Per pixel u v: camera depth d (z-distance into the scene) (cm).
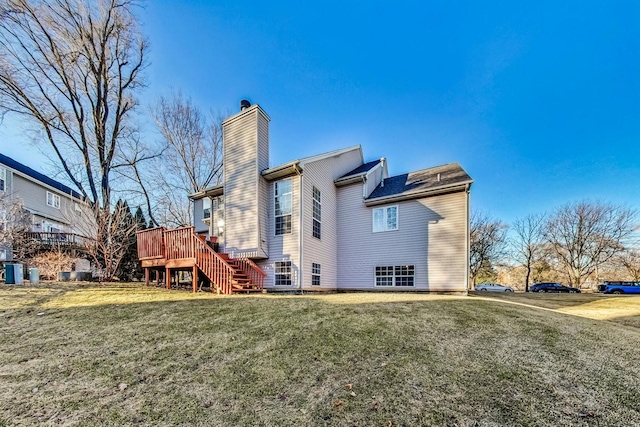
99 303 650
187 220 2264
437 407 269
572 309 964
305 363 360
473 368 354
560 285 2606
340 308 630
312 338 441
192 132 2264
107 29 1549
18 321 509
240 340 431
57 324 496
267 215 1111
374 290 1242
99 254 1310
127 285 1051
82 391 289
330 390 298
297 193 1057
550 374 343
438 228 1151
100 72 1593
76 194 2253
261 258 1071
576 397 292
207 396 284
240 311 588
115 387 298
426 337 459
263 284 1065
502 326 534
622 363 383
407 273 1189
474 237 3050
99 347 402
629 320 766
